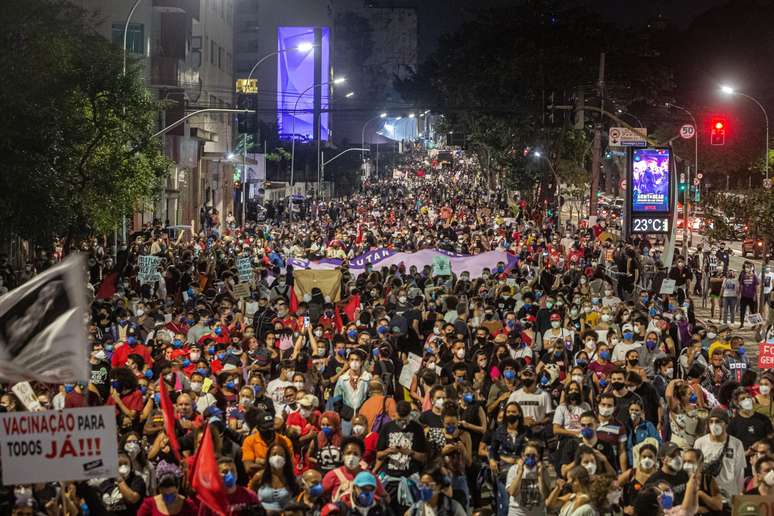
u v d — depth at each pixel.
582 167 69.00
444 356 17.38
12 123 25.20
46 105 26.34
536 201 79.75
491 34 74.50
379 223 61.59
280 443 11.36
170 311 21.92
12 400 13.08
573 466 11.50
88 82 28.53
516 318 20.73
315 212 78.81
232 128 81.44
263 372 16.78
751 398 13.67
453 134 74.06
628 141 49.97
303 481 11.20
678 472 11.38
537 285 27.61
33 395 11.99
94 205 29.34
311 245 43.12
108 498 11.37
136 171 30.58
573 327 20.16
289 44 133.75
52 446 8.66
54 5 27.14
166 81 56.03
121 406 14.26
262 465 11.98
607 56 68.88
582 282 26.80
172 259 34.59
